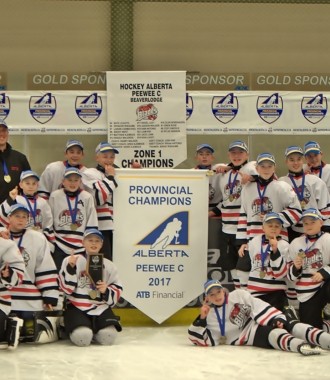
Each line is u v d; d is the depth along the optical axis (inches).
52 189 359.9
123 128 407.2
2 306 294.8
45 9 439.8
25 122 408.2
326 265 316.5
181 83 405.7
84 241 314.3
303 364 271.0
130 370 263.1
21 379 249.6
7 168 363.6
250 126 410.9
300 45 447.5
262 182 344.2
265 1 442.6
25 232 311.1
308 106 411.8
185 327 352.2
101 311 309.7
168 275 351.3
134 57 443.5
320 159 364.2
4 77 425.4
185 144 407.2
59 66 442.0
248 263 333.7
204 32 444.1
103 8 440.8
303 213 329.1
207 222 353.7
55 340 315.0
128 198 352.5
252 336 301.1
